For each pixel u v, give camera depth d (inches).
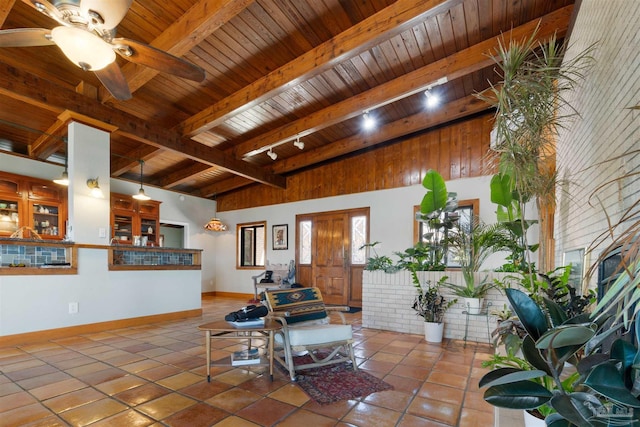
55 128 179.9
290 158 261.6
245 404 80.8
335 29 127.9
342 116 179.9
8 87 130.6
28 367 106.4
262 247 306.2
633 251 37.4
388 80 164.1
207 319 192.2
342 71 155.6
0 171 192.4
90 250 157.3
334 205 262.5
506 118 88.0
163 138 187.9
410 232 226.4
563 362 42.8
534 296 80.6
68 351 124.4
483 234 146.4
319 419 73.9
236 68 148.1
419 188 225.0
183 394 86.4
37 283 139.5
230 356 118.7
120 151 225.6
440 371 105.5
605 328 59.2
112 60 87.7
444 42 139.1
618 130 67.9
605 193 76.3
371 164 247.1
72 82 156.9
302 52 139.6
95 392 87.2
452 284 148.9
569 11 120.4
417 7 110.7
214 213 334.0
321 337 102.3
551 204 110.9
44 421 72.2
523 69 89.0
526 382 45.0
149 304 180.1
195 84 158.4
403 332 164.7
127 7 73.6
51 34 80.7
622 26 65.4
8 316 131.3
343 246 256.2
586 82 91.1
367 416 75.4
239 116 194.5
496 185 136.7
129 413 75.9
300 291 125.9
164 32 122.5
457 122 213.8
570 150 112.1
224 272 325.1
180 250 197.5
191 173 262.8
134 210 257.3
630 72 61.4
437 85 160.7
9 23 120.1
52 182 212.7
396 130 209.5
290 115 194.9
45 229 209.0
